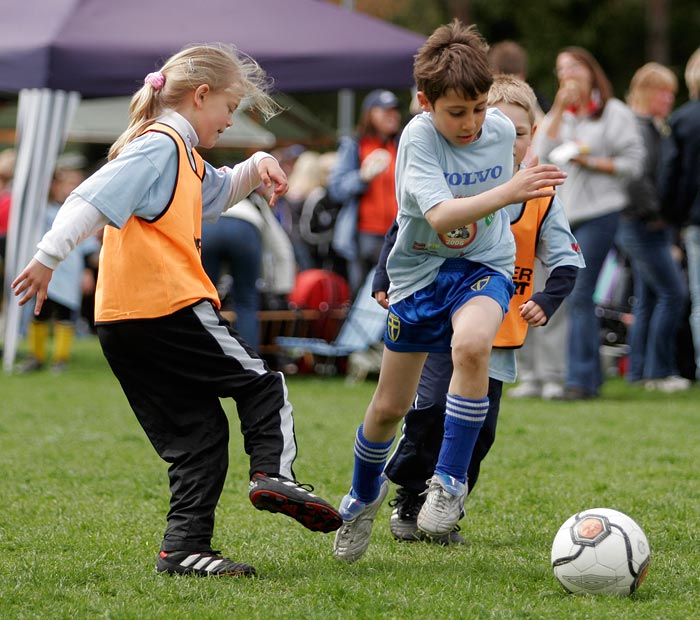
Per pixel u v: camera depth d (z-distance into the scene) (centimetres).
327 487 1695
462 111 1109
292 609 1023
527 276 1364
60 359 3475
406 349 1198
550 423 2395
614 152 2697
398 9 9512
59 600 1065
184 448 1166
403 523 1373
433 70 1103
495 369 1338
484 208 1074
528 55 8975
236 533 1386
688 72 2973
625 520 1102
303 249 3681
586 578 1074
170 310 1131
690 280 3014
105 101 5219
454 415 1148
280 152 4634
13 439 2147
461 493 1163
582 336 2827
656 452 2034
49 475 1783
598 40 9131
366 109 3338
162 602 1053
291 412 1162
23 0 3275
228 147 5394
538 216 1355
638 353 3209
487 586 1113
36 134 3250
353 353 3275
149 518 1481
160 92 1177
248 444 1153
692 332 3244
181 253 1145
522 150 1334
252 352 1173
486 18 9269
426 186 1122
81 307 4831
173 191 1138
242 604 1040
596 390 2878
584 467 1881
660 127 3048
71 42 3084
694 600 1064
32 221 3309
